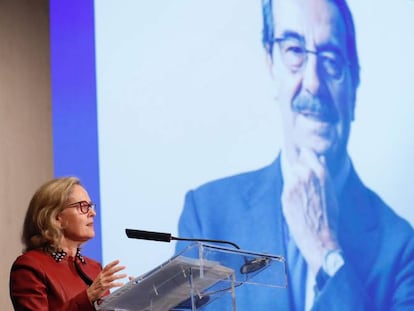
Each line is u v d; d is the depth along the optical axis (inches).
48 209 255.1
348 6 401.4
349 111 390.9
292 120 380.2
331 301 369.1
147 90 356.5
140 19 361.4
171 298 225.0
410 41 411.2
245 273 226.4
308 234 372.2
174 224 349.4
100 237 335.9
